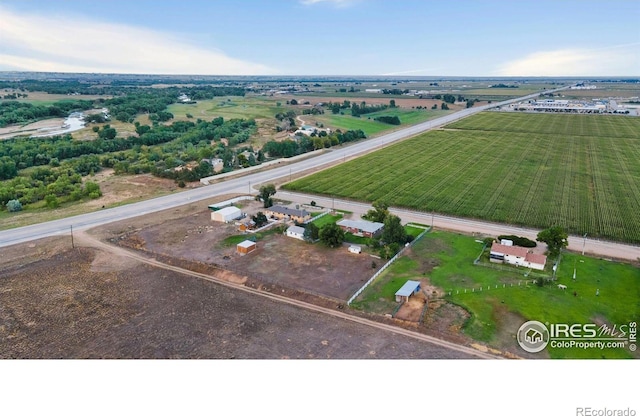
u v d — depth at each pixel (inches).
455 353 1811.0
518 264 2588.6
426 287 2359.7
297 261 2687.0
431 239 3009.4
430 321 2047.2
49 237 3078.2
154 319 2102.6
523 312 2095.2
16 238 3063.5
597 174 4532.5
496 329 1967.3
